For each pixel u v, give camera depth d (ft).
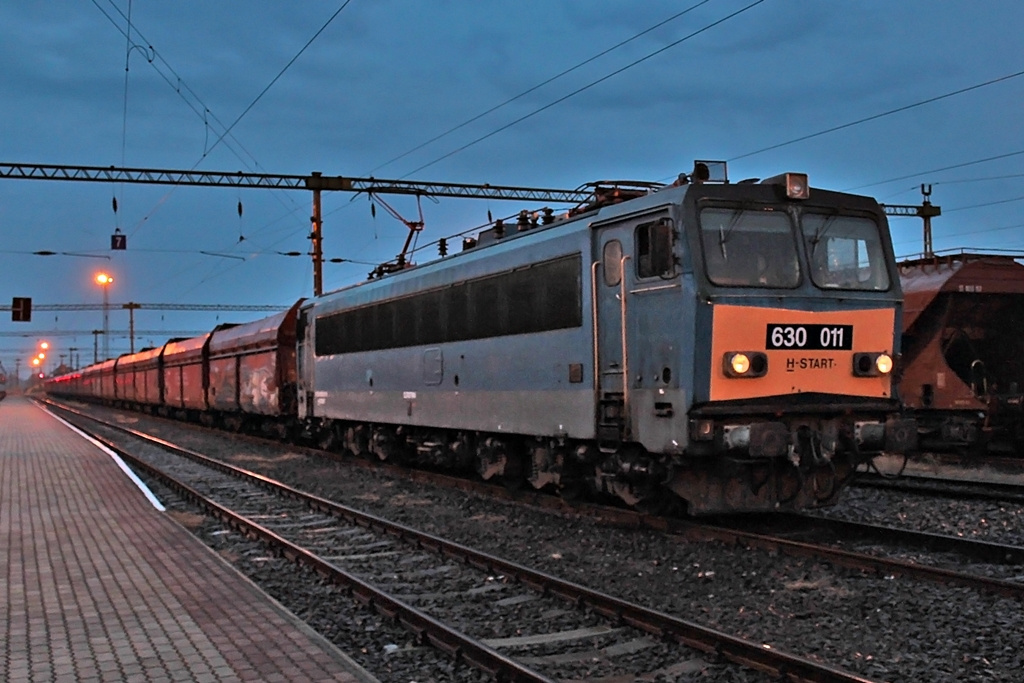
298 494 47.03
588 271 36.37
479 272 45.03
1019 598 23.52
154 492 51.70
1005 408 50.98
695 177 33.30
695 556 30.12
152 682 17.66
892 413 33.65
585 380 36.50
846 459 34.09
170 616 22.40
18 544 32.37
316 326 68.54
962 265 51.98
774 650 19.17
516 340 41.68
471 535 35.94
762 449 30.19
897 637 21.18
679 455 31.37
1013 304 53.78
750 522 36.42
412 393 52.26
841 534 33.68
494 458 45.57
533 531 36.24
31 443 85.97
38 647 19.92
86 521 37.70
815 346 32.22
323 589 27.73
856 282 33.63
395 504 45.32
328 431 71.00
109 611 22.88
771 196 32.76
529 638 22.11
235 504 46.52
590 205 37.73
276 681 17.70
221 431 104.68
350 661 18.92
